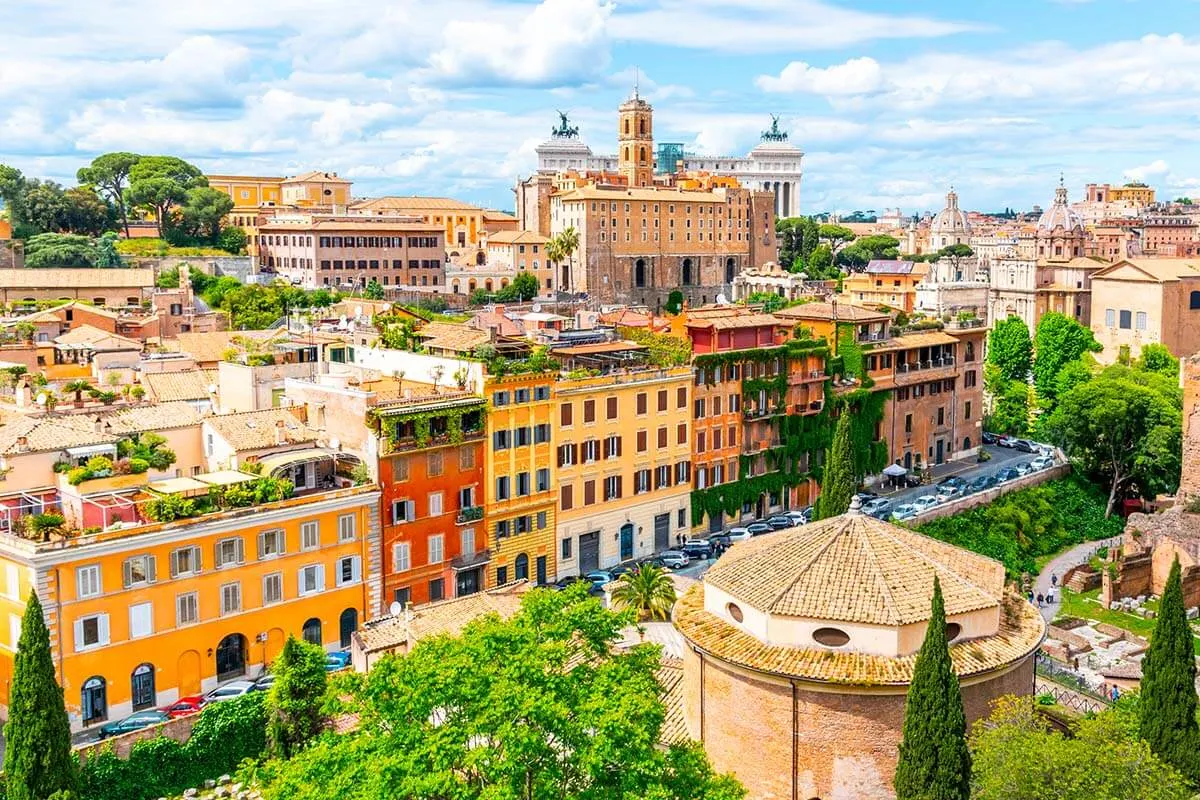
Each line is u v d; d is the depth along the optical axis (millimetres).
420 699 38469
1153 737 53969
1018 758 42375
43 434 90812
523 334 132750
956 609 46781
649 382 120125
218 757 72250
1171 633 53875
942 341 152125
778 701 46344
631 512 120438
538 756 37219
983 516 128250
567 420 113125
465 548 104938
